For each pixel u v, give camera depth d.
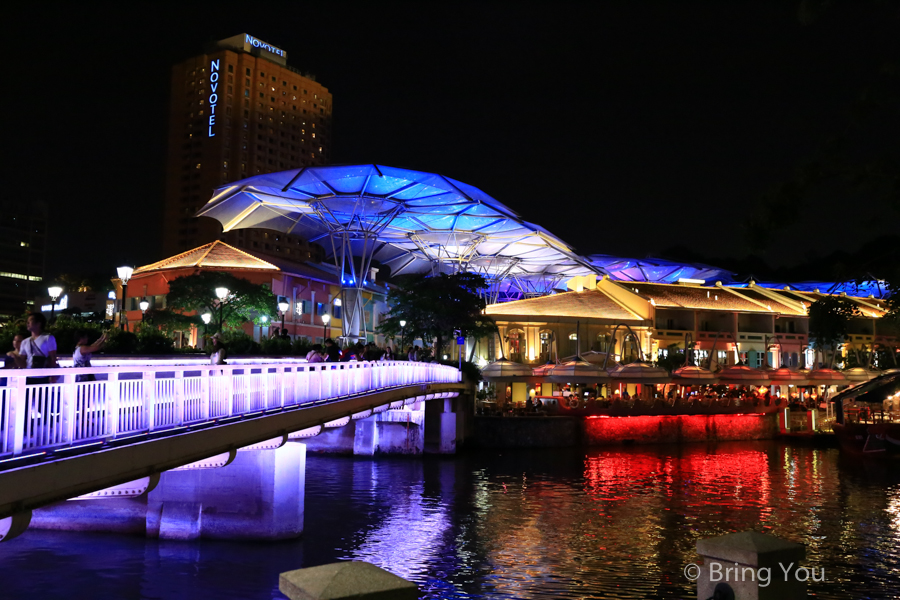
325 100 177.88
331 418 19.05
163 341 32.06
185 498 19.55
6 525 7.58
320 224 68.38
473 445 49.56
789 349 72.56
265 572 16.98
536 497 31.45
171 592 15.48
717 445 56.34
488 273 89.00
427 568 19.59
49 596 15.09
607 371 53.75
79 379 11.02
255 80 160.62
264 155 162.00
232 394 13.35
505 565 20.33
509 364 53.69
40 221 146.25
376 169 53.75
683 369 56.62
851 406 63.84
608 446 53.19
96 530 19.88
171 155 160.38
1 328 26.48
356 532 22.89
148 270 59.78
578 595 17.78
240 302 49.56
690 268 92.69
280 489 19.67
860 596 18.88
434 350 59.31
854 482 39.53
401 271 89.56
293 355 41.03
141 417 10.32
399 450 43.78
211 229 155.50
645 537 24.56
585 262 83.00
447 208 62.03
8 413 7.84
